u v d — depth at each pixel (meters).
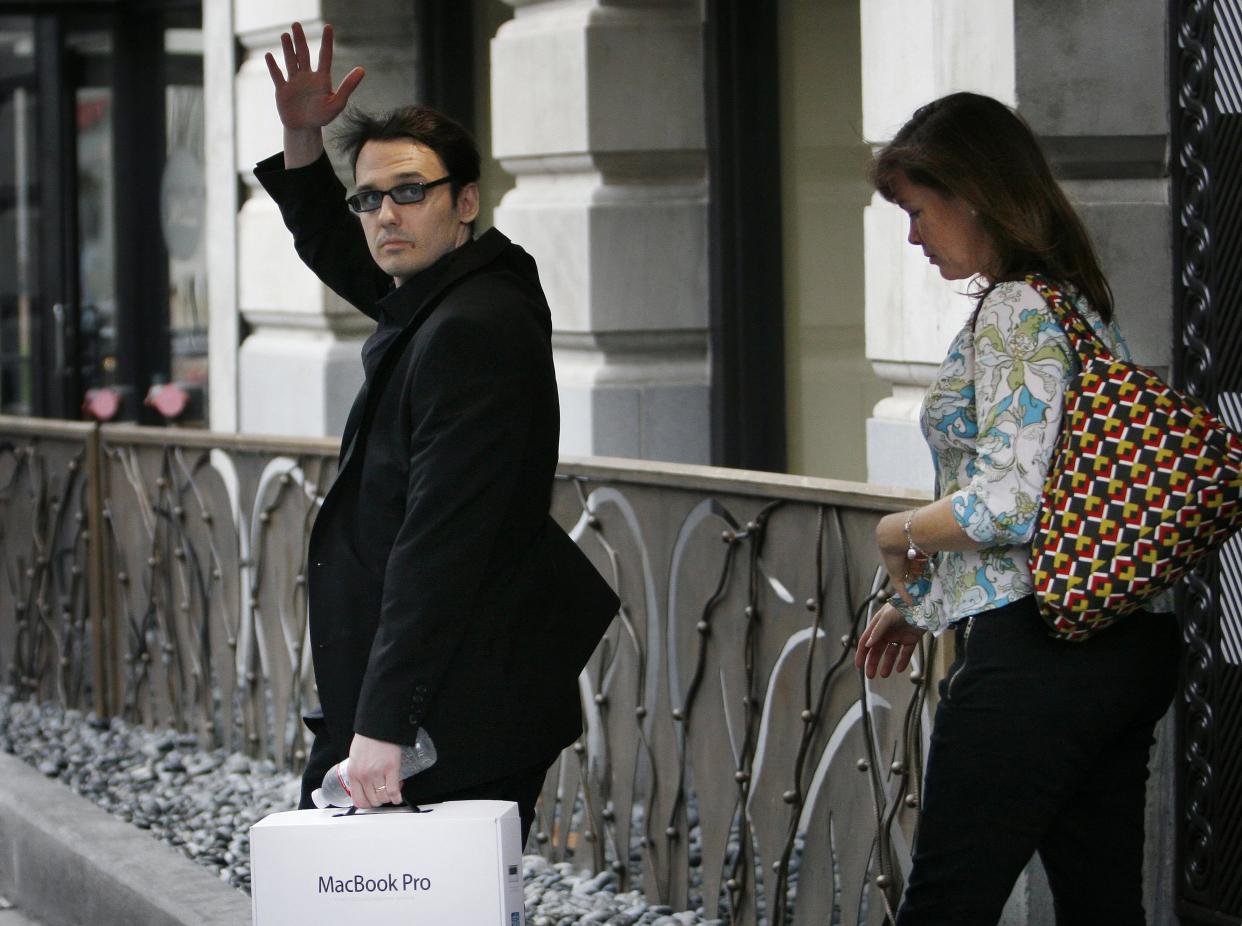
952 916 10.97
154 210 39.12
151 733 26.02
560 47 23.61
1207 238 15.46
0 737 26.27
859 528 14.73
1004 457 10.57
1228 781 15.20
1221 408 15.34
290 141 14.07
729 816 16.70
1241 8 15.07
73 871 19.39
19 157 40.88
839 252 21.84
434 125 12.53
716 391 23.73
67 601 27.80
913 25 17.48
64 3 38.34
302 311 29.25
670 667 17.38
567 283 23.83
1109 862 11.39
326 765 13.00
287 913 11.12
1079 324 10.70
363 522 12.32
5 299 41.41
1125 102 16.03
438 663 11.55
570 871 18.91
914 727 14.28
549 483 12.49
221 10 31.58
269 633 23.52
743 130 23.27
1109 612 10.35
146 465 25.78
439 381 11.69
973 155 10.92
